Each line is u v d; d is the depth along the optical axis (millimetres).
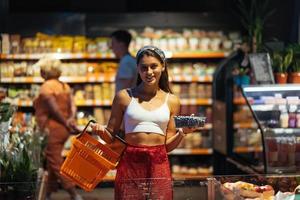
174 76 8109
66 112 7125
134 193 4203
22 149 4941
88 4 8750
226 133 7250
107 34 8250
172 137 4520
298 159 5582
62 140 7055
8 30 8156
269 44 7254
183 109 8172
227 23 8344
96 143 4352
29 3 8961
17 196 4168
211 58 8336
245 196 4203
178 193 4211
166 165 4473
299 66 6184
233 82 7203
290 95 5789
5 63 8016
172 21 8336
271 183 4395
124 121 4480
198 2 8992
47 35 8141
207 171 8203
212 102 7793
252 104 5754
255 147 6441
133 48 8070
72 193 6488
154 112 4422
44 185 5375
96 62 8195
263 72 6145
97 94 8086
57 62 7055
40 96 6992
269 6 8078
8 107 5328
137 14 8297
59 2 8969
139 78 4516
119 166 4465
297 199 4152
